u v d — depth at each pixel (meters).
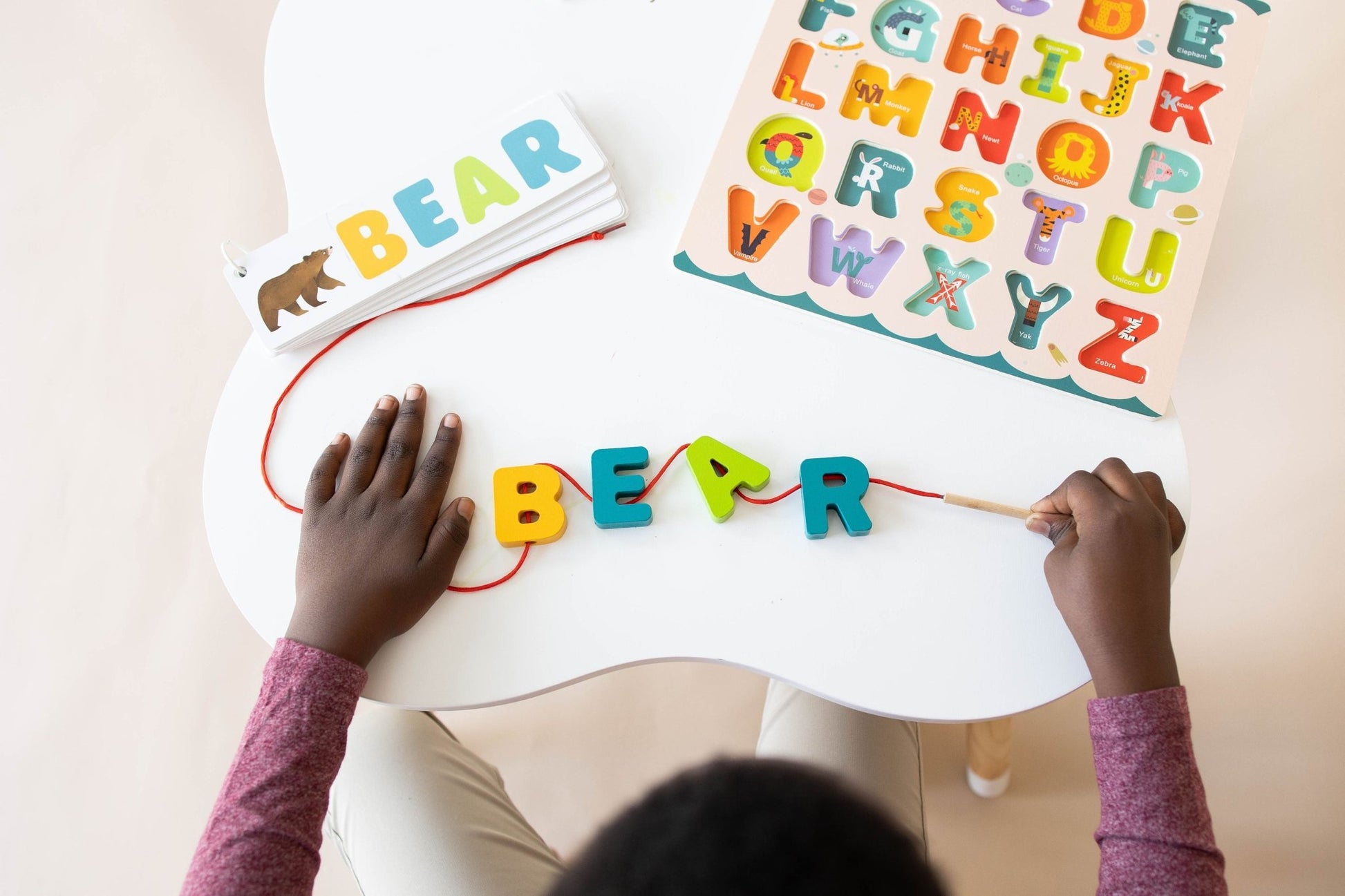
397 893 0.89
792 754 0.92
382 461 0.78
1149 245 0.83
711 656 0.73
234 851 0.64
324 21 0.97
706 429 0.80
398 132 0.93
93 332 1.50
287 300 0.84
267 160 1.56
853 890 0.44
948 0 0.90
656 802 0.50
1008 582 0.74
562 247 0.87
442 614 0.75
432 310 0.85
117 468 1.44
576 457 0.79
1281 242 1.38
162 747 1.31
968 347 0.81
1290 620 1.24
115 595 1.38
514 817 0.99
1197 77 0.87
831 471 0.77
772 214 0.86
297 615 0.72
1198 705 1.23
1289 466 1.29
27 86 1.61
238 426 0.83
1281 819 1.17
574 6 0.96
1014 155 0.85
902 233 0.84
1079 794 1.21
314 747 0.68
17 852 1.27
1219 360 1.35
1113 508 0.71
